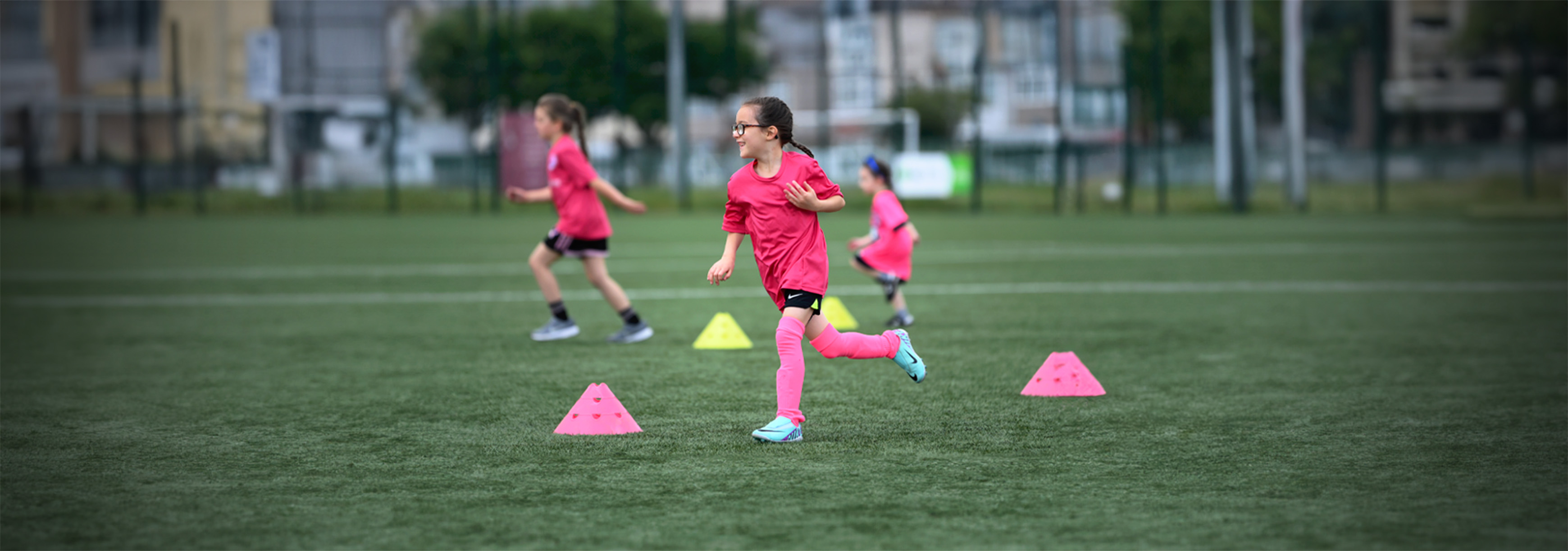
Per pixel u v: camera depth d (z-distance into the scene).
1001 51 44.22
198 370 10.06
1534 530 5.12
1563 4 57.31
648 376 9.54
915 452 6.68
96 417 7.96
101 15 52.75
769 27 46.31
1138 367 9.96
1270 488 5.87
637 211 11.33
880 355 7.38
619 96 42.75
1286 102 39.09
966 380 9.26
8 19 53.06
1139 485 5.93
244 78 51.66
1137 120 48.69
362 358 10.66
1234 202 39.12
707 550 4.86
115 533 5.18
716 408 8.10
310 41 46.19
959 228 31.77
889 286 12.75
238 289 17.09
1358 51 51.78
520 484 5.99
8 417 7.96
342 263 21.56
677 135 40.78
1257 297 15.41
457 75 48.53
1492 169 46.66
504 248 25.30
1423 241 25.95
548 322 12.99
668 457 6.57
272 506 5.62
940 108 44.16
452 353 10.91
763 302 15.16
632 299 15.55
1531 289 16.38
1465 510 5.46
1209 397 8.52
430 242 27.42
